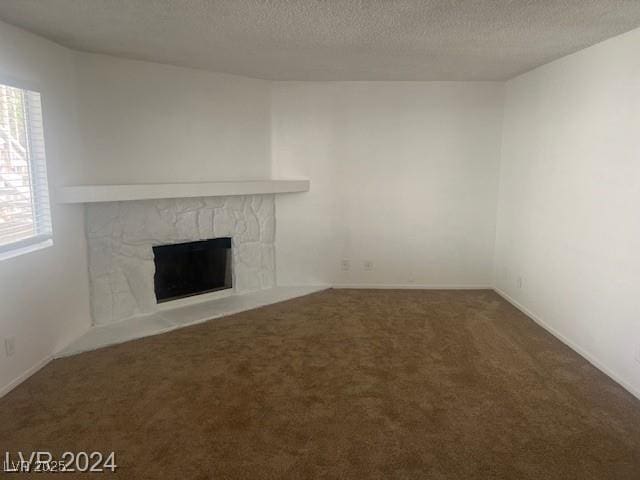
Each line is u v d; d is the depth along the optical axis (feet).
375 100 16.37
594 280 10.94
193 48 11.64
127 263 13.64
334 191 16.93
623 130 9.91
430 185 16.83
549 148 13.10
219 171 15.38
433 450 7.62
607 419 8.57
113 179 13.10
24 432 8.13
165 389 9.68
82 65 12.19
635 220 9.53
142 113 13.46
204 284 15.94
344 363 10.92
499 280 16.80
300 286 17.39
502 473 7.06
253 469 7.15
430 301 15.79
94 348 11.72
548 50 11.52
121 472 7.08
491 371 10.53
